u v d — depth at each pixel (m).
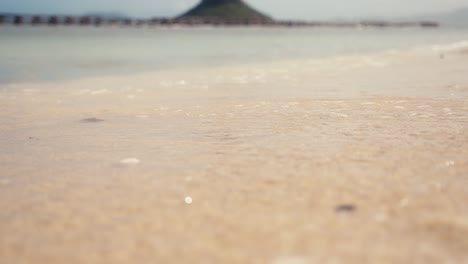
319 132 3.20
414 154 2.54
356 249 1.43
